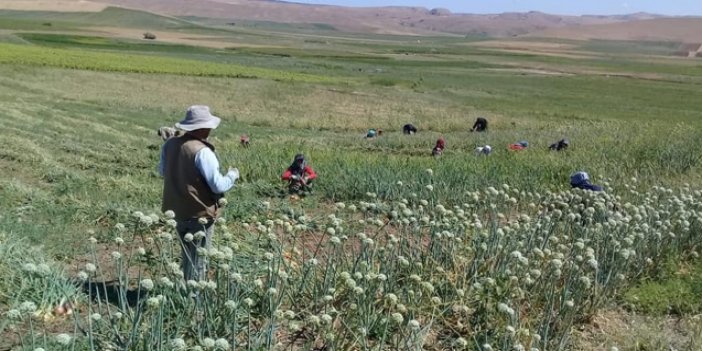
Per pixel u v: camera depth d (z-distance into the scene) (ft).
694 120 160.15
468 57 472.03
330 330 17.01
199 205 20.12
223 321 17.24
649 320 22.22
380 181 40.63
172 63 228.63
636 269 25.49
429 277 21.27
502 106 179.01
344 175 43.29
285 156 54.75
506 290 19.74
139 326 16.14
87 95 130.62
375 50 520.01
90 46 329.31
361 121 131.23
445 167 46.57
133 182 43.83
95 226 31.04
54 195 37.22
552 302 19.79
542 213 29.53
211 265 22.57
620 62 498.69
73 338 15.23
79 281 21.03
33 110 90.07
